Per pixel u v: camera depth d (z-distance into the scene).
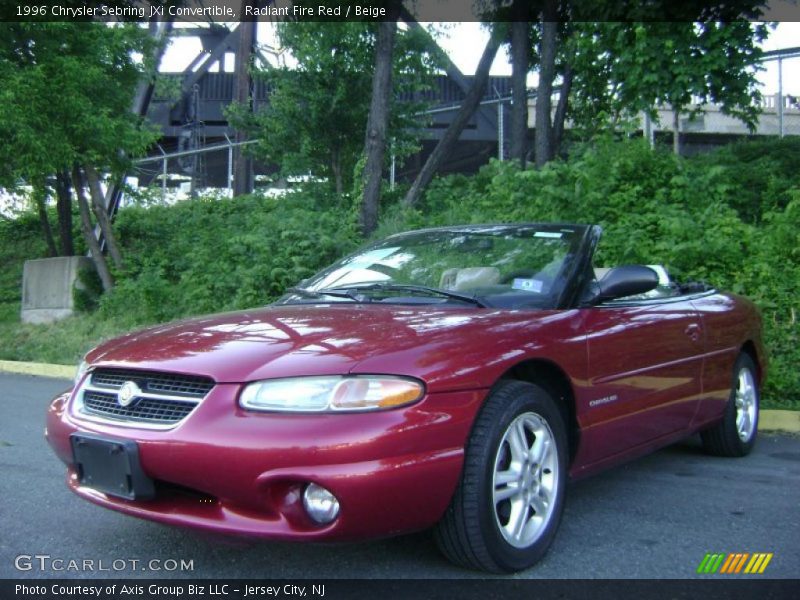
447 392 2.59
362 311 3.21
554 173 8.60
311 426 2.43
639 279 3.42
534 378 3.13
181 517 2.60
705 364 4.26
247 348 2.75
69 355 10.80
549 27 11.88
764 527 3.47
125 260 13.09
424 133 15.62
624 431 3.51
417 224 10.68
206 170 26.30
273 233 10.81
